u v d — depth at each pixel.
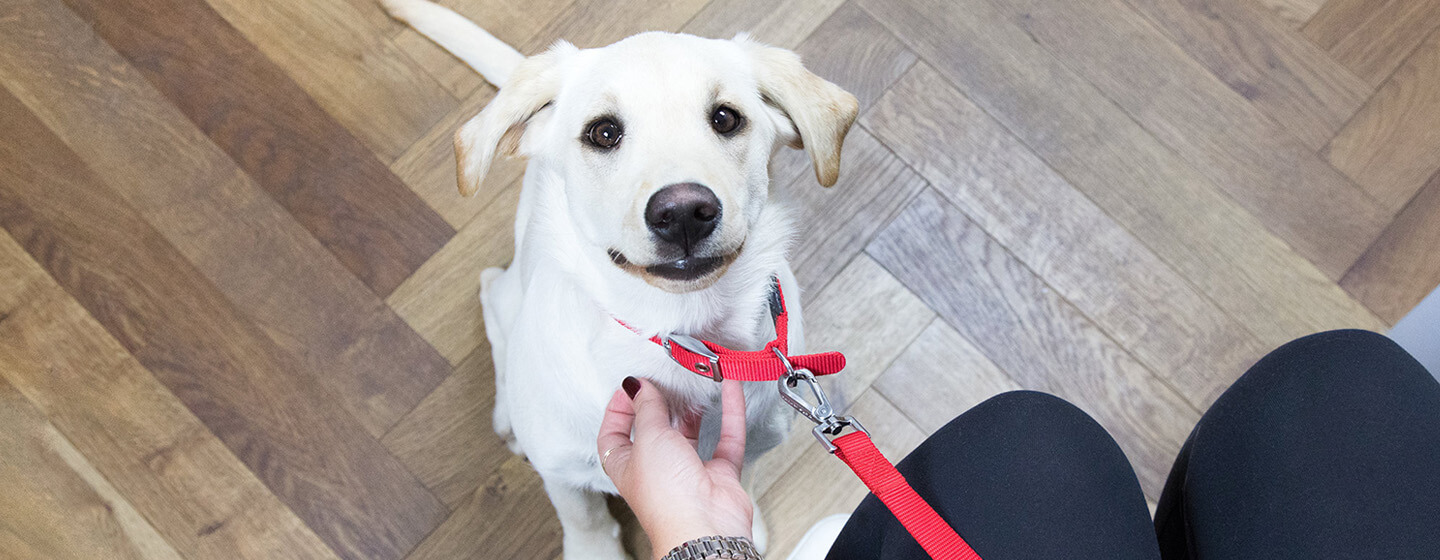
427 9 1.73
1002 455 1.05
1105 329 1.74
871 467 0.90
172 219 1.73
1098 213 1.80
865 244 1.77
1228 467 1.02
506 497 1.65
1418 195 1.82
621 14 1.87
